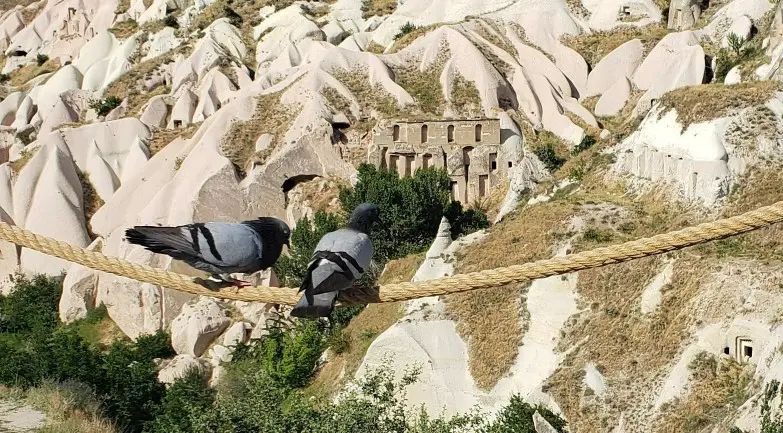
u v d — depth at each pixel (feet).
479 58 254.27
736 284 122.93
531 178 192.24
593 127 240.73
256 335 183.83
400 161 228.02
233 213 228.02
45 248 36.86
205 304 196.13
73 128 271.90
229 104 253.24
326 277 30.45
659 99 167.84
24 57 409.90
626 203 154.92
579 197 160.35
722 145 150.82
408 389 136.26
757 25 246.06
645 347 124.16
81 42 399.65
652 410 115.55
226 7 349.00
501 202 218.18
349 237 31.60
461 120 227.40
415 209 188.65
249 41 332.80
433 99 249.75
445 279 33.55
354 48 299.38
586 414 118.11
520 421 116.26
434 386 135.13
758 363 112.47
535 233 151.02
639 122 171.73
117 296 211.41
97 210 258.57
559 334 134.00
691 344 120.67
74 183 260.21
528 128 240.12
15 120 329.31
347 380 141.28
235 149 243.40
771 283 120.88
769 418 96.48
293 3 348.59
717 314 121.60
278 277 193.16
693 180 149.48
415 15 307.58
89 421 99.25
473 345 138.51
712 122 153.99
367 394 105.50
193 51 319.68
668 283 129.39
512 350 134.92
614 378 121.70
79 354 138.41
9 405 99.19
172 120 284.20
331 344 154.71
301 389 149.69
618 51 260.01
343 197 208.03
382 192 191.01
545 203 164.14
